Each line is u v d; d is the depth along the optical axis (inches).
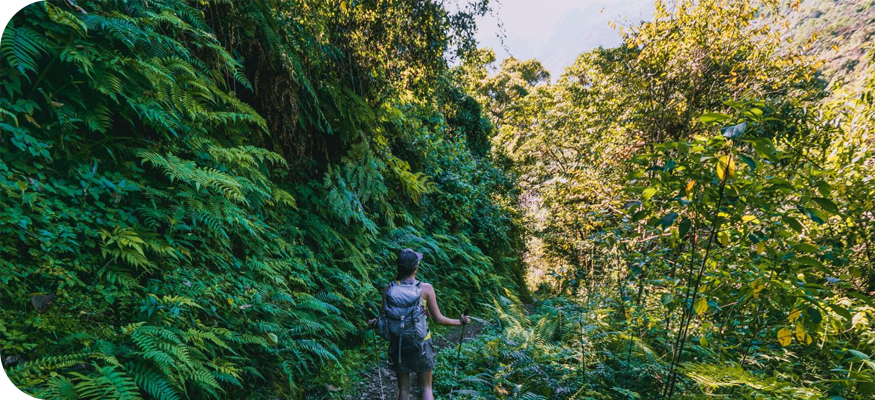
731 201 102.7
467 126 620.4
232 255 142.9
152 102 120.3
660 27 366.9
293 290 165.8
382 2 220.5
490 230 431.8
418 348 123.1
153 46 126.1
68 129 103.3
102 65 107.0
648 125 394.0
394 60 252.5
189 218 128.9
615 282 215.2
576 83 584.1
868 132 156.7
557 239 379.9
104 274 101.0
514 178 631.8
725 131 89.8
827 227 151.3
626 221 174.9
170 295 108.4
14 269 82.6
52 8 99.0
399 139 313.7
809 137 207.5
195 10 144.5
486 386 158.6
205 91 139.8
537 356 171.8
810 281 124.5
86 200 105.3
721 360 121.9
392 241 258.2
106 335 89.0
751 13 338.0
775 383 83.4
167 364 89.0
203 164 142.9
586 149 476.4
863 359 93.0
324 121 219.1
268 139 190.7
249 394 118.3
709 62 356.8
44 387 72.8
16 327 78.5
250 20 170.7
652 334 175.9
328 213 211.8
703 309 112.1
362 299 197.6
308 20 210.1
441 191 339.6
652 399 143.3
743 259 122.9
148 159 112.8
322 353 139.4
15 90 91.6
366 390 152.0
